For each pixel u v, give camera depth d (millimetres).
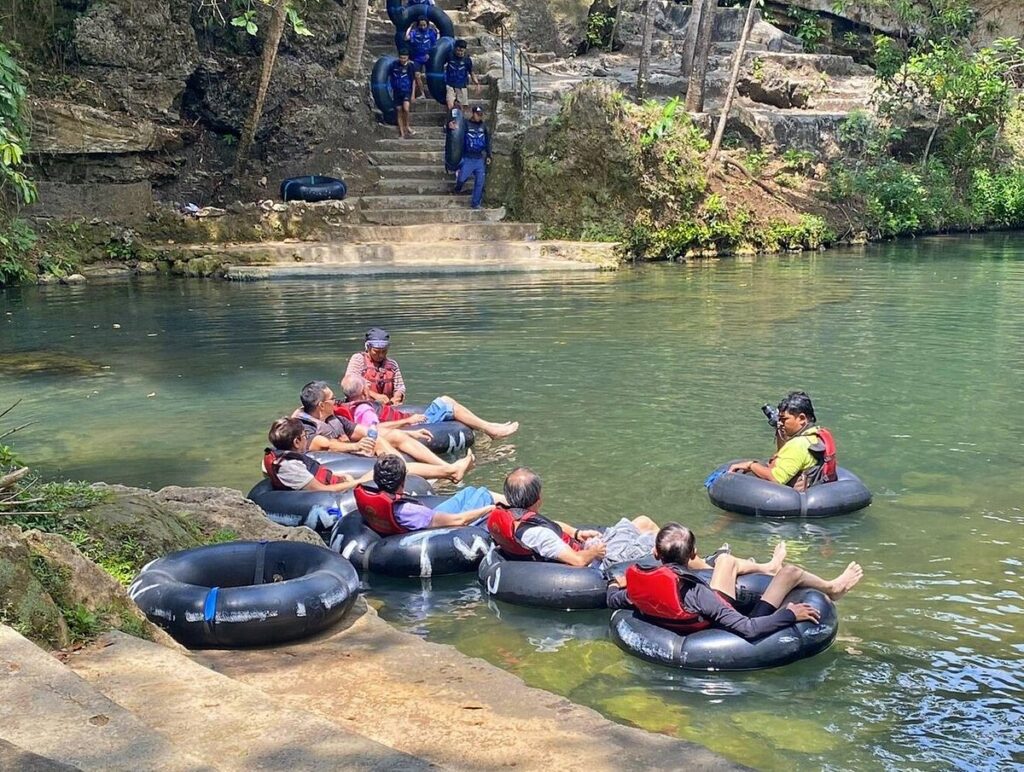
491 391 10211
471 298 15727
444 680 4559
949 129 26578
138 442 8656
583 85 20547
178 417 9414
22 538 4406
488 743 3928
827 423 9078
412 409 9031
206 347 12305
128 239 18516
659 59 27281
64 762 2969
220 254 18281
